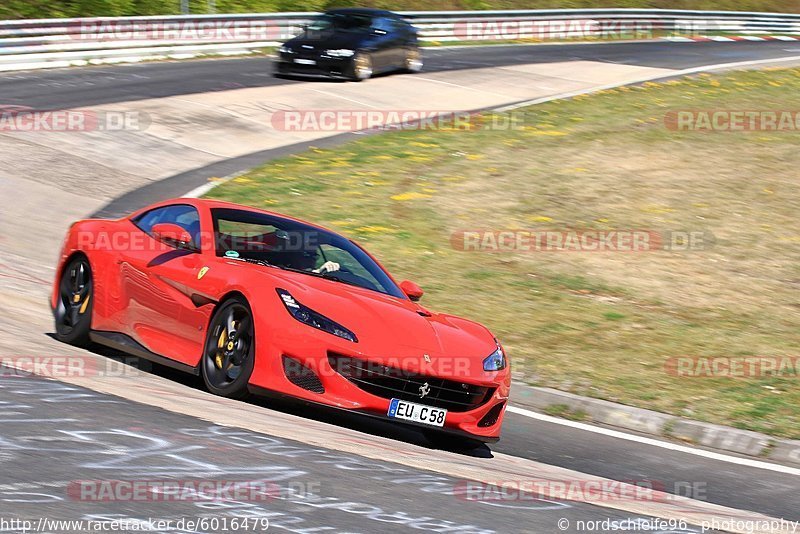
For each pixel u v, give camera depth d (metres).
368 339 22.84
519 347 34.81
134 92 78.25
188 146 65.00
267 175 59.38
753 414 29.53
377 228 50.25
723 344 36.91
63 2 114.75
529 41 128.75
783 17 149.88
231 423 19.20
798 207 57.88
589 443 27.03
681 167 65.19
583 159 66.38
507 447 25.80
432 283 42.44
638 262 47.22
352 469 17.16
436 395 23.30
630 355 34.84
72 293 28.81
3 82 78.50
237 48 104.94
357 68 88.12
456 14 121.94
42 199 49.94
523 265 46.03
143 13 119.00
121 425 17.47
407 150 67.88
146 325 26.06
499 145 70.00
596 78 98.38
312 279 25.25
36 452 15.05
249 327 23.06
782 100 90.50
